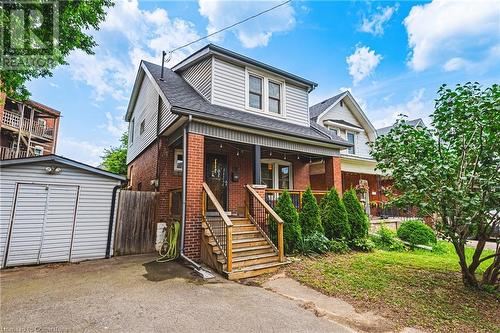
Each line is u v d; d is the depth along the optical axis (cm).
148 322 320
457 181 441
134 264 605
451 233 448
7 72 602
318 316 354
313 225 754
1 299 389
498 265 479
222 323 323
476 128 438
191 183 646
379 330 321
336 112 1511
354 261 644
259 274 541
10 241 589
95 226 684
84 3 623
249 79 964
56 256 630
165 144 842
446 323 346
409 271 575
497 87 412
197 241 635
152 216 779
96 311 349
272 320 337
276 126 855
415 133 516
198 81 945
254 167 774
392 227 1143
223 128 720
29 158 611
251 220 713
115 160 2259
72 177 669
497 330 331
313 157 1089
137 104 1278
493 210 424
